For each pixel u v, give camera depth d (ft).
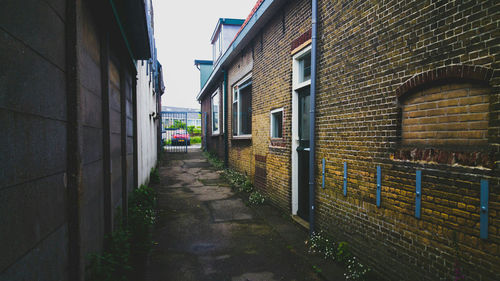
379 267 9.81
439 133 7.84
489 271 6.46
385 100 9.50
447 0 7.37
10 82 3.59
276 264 11.38
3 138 3.40
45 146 4.72
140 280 9.94
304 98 16.15
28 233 4.09
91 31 8.11
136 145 17.72
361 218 10.73
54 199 5.10
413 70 8.39
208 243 13.42
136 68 16.85
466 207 6.95
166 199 21.71
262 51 21.76
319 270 10.59
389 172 9.37
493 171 6.39
